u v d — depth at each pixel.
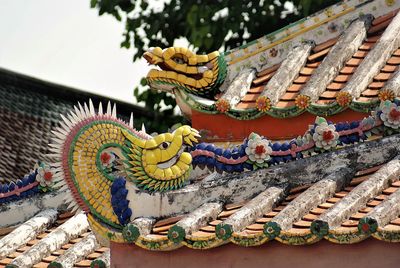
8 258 12.65
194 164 11.38
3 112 28.11
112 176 11.23
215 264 10.62
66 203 12.70
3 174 26.31
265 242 10.31
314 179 11.03
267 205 10.78
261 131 12.32
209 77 12.66
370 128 11.02
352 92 11.86
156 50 12.70
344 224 10.04
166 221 11.12
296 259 10.23
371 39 13.02
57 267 12.00
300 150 11.14
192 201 11.17
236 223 10.45
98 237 11.27
